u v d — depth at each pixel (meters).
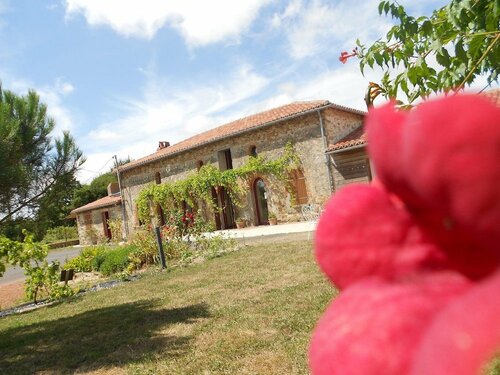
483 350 0.17
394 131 0.30
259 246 15.91
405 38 2.77
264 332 6.36
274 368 5.05
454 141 0.23
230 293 9.28
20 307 13.27
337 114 22.00
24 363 6.76
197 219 17.95
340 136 21.91
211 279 11.31
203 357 5.76
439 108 0.24
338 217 0.34
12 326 10.05
